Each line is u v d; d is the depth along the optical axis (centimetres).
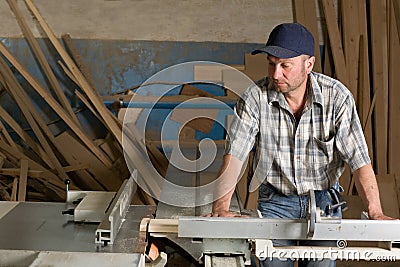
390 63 449
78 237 183
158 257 183
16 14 443
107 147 445
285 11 461
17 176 415
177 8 458
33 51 454
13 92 434
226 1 459
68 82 457
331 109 227
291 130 233
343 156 230
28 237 183
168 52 461
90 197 211
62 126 461
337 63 451
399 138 448
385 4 454
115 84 462
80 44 458
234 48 462
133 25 459
